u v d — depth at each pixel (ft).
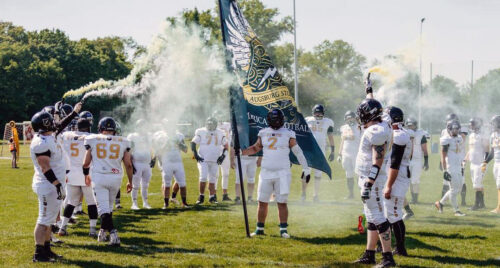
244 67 27.40
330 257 20.88
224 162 38.27
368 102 19.36
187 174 58.29
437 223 28.17
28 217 30.58
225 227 27.53
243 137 27.66
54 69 192.44
